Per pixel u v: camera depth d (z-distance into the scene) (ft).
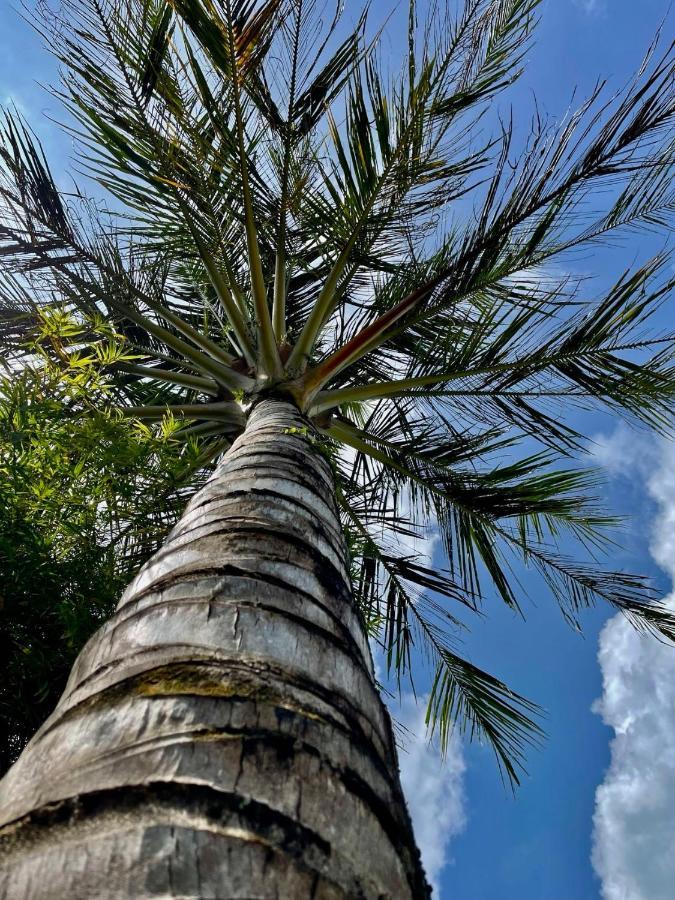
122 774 2.37
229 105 12.07
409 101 12.84
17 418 7.27
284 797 2.39
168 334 14.64
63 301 12.84
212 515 5.18
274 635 3.47
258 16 10.80
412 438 17.25
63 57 11.80
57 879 2.00
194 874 2.01
